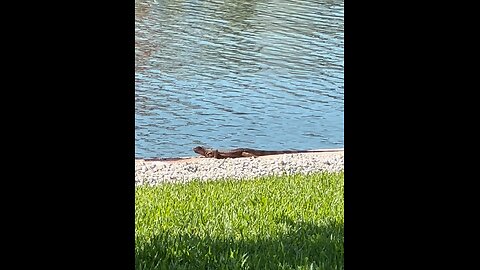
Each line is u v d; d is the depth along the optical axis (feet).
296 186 28.78
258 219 20.51
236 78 79.10
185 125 62.23
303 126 63.36
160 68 81.92
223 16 112.27
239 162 46.62
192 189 29.01
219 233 18.75
